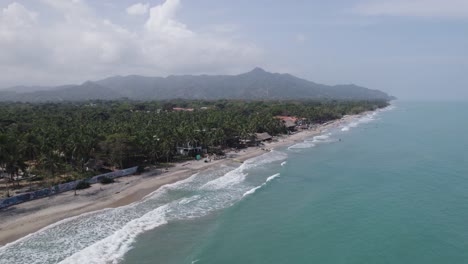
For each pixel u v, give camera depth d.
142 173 67.69
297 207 48.94
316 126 168.25
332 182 62.56
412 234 39.19
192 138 87.19
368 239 38.28
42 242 35.84
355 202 50.84
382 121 196.38
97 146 68.56
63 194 52.53
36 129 89.19
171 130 89.06
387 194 54.41
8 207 45.97
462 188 56.72
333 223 43.00
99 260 32.34
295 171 71.69
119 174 64.25
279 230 40.91
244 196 53.53
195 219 43.72
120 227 40.44
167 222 42.44
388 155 89.56
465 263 32.72
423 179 63.06
